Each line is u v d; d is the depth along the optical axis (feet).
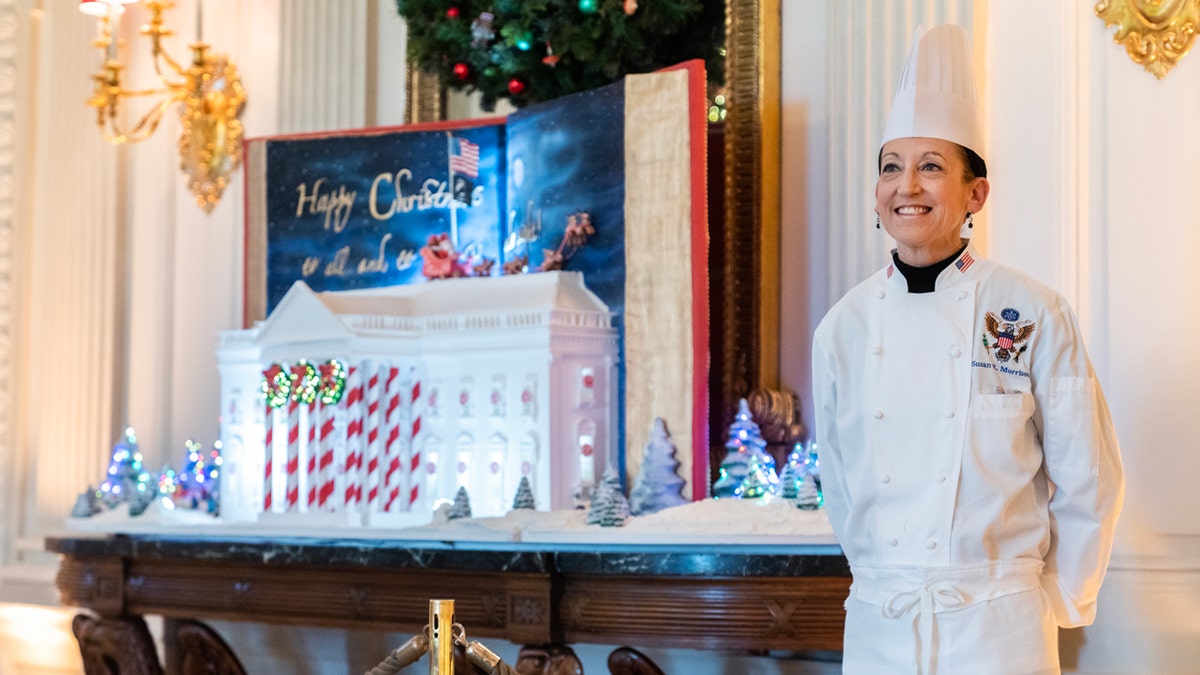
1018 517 8.28
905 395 8.45
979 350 8.32
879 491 8.48
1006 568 8.18
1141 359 13.00
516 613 12.72
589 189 15.26
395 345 15.20
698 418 14.05
